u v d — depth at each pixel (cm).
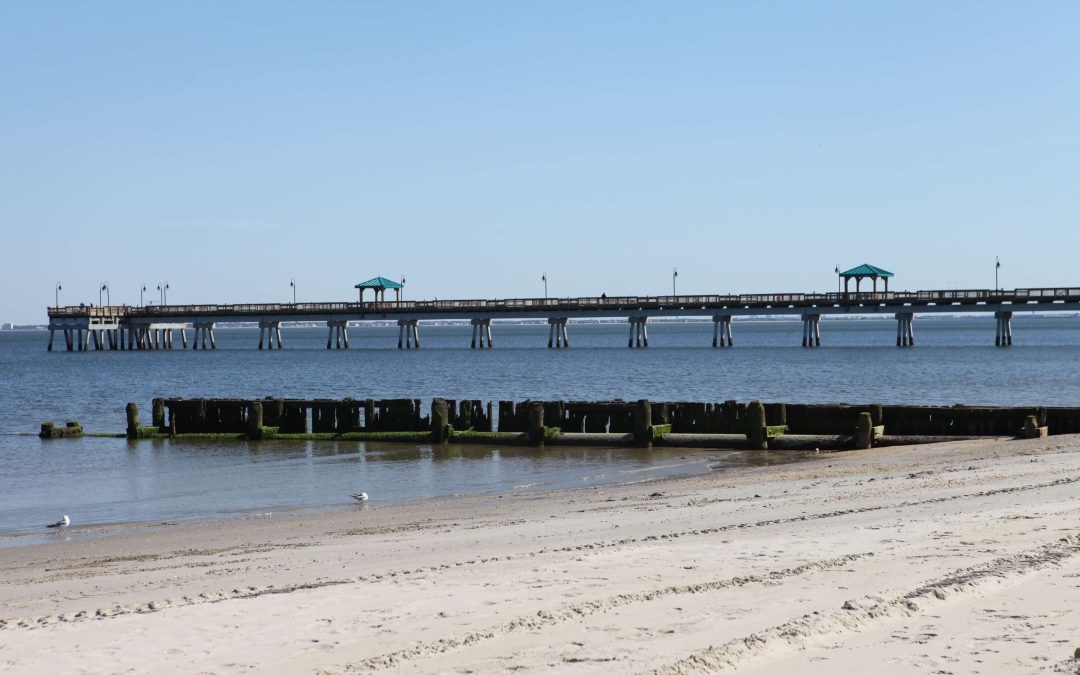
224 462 3756
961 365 9725
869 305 12156
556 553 1600
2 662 1073
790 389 7019
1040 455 2838
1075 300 11600
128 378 9288
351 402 4344
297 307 14612
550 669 972
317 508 2711
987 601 1155
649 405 3809
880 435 3634
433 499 2802
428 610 1234
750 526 1812
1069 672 905
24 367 11275
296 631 1159
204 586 1538
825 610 1138
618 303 12850
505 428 4081
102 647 1120
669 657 992
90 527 2473
